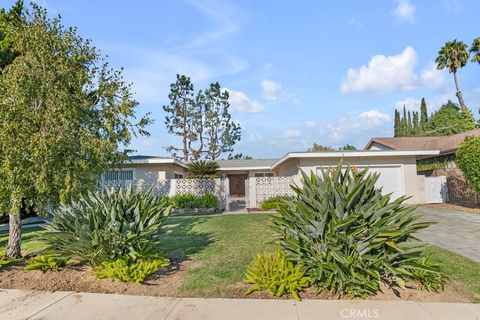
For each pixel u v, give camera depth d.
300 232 4.45
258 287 4.32
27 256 6.64
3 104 5.89
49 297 4.40
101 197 5.88
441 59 28.72
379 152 15.86
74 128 6.87
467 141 12.83
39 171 6.11
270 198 16.47
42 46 6.71
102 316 3.77
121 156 8.17
